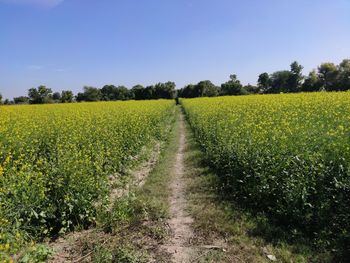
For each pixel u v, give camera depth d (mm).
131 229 6297
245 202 7258
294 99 19531
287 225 6121
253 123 10672
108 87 85375
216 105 22469
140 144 13266
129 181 9531
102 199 6906
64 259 5293
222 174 9328
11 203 5547
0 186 6398
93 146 10078
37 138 11461
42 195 5918
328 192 5848
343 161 6090
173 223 6547
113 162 9766
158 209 7141
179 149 14969
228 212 6832
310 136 7805
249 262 5043
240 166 7930
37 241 5785
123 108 25938
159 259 5211
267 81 77938
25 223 5637
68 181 6527
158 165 11531
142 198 7832
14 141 10125
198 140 15391
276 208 6457
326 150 6758
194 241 5762
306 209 5855
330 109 13117
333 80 55844
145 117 17594
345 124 9602
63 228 6039
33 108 29219
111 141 10938
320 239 5445
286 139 7605
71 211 6238
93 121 15320
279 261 5023
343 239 5254
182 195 8266
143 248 5574
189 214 6941
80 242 5840
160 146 15414
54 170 6734
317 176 6098
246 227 6148
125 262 5051
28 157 8938
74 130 12102
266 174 6844
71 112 22438
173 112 35750
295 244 5449
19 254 5164
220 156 9703
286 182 6293
